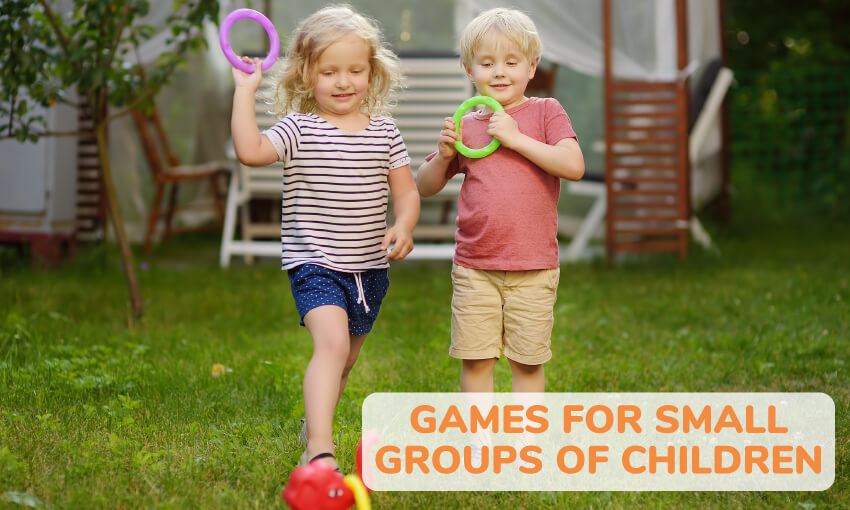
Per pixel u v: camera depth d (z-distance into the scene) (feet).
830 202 33.96
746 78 38.19
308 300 8.17
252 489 8.08
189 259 25.27
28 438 9.20
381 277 8.73
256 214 26.55
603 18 22.80
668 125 23.08
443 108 23.63
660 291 19.25
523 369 9.34
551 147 8.86
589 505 7.95
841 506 8.00
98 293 18.34
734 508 7.93
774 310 16.70
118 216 15.84
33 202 21.94
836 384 11.95
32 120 15.38
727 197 30.50
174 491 8.00
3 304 16.49
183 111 28.45
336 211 8.32
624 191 23.04
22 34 14.67
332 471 7.09
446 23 34.91
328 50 8.26
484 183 8.98
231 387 11.48
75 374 11.55
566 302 18.13
